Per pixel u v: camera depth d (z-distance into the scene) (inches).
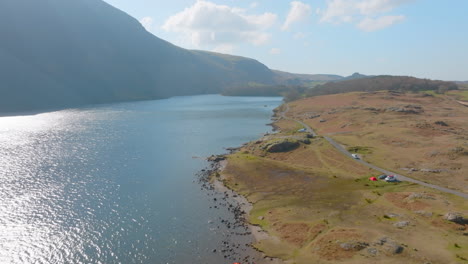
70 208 2731.3
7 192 3065.9
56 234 2278.5
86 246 2123.5
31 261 1958.7
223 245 2119.8
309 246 2003.0
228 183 3383.4
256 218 2514.8
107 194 3080.7
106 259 1975.9
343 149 4357.8
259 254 1990.7
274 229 2299.5
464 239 1888.5
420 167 3442.4
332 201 2706.7
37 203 2822.3
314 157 4141.2
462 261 1658.5
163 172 3838.6
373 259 1764.3
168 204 2842.0
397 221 2203.5
